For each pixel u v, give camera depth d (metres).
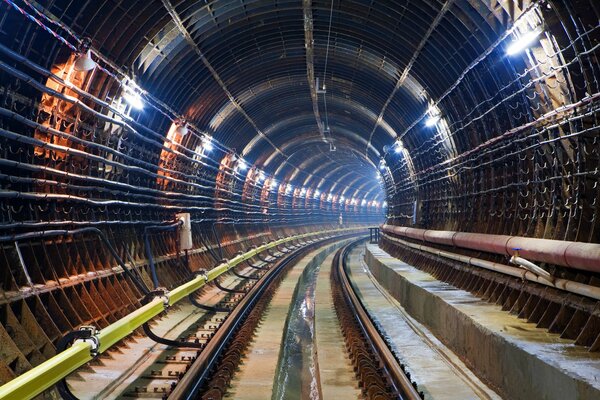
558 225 8.77
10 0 6.97
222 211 23.75
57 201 9.41
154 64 12.43
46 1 7.92
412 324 13.44
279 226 39.97
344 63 17.41
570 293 7.81
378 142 27.86
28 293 7.76
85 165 10.43
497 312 9.54
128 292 11.25
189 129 16.38
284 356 12.88
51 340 7.69
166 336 11.05
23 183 8.57
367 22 13.95
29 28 7.84
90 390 7.28
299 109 25.20
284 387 10.63
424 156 19.33
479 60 10.89
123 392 7.54
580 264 7.22
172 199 15.76
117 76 10.78
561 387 5.73
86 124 10.19
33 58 8.35
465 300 11.03
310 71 18.91
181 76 13.85
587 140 8.01
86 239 10.50
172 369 8.81
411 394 6.79
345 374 9.46
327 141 35.59
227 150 21.94
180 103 14.93
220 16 12.99
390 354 9.07
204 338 11.07
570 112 8.24
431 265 17.34
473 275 12.45
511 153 10.63
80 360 5.54
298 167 41.75
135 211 13.23
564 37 8.01
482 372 8.33
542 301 8.62
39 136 8.97
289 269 27.36
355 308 14.98
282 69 18.44
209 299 16.33
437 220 18.03
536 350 6.73
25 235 8.13
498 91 10.77
